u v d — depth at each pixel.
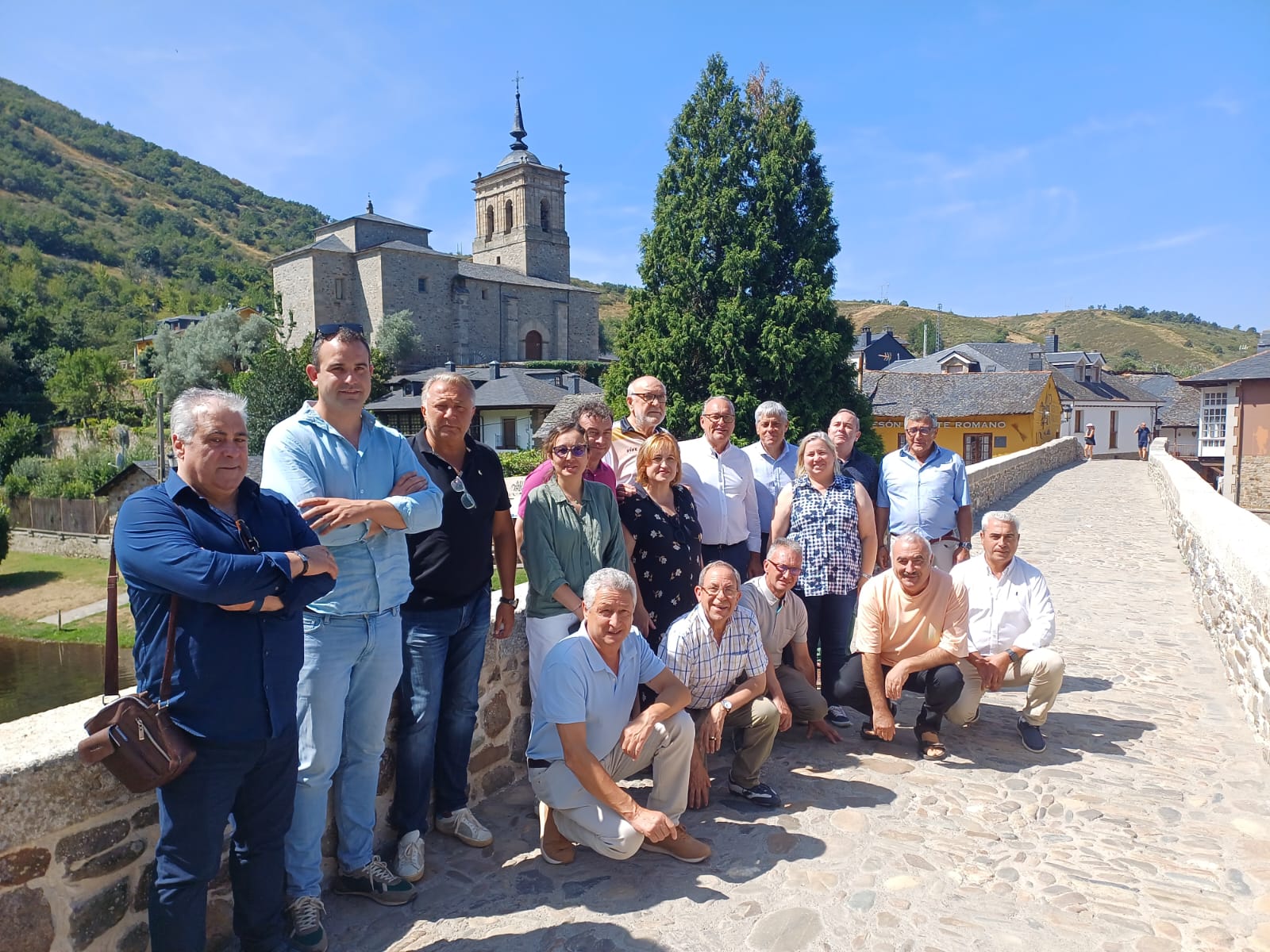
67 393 48.84
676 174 22.97
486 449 3.55
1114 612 7.89
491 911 3.03
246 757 2.34
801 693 4.45
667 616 4.16
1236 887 3.11
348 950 2.80
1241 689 5.25
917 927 2.87
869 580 4.50
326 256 52.88
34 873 2.25
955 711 4.45
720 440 4.89
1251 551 5.47
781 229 22.22
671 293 22.39
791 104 22.47
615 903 3.06
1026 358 54.44
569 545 3.75
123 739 2.05
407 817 3.32
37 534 29.80
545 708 3.25
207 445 2.33
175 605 2.23
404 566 3.06
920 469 5.58
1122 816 3.71
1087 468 27.39
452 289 55.69
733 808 3.86
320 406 3.02
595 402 4.03
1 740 2.34
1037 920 2.90
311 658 2.81
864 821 3.69
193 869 2.31
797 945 2.77
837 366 22.09
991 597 4.76
